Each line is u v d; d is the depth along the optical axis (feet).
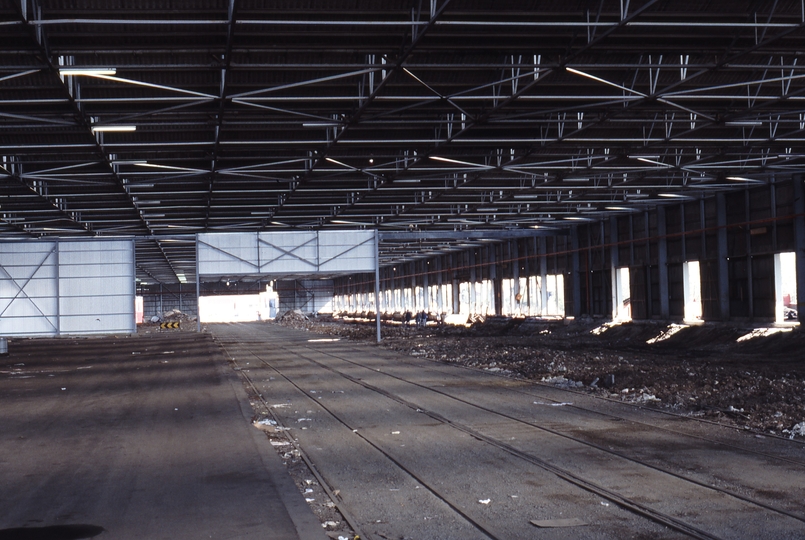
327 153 98.63
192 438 50.52
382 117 80.94
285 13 55.62
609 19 59.06
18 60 62.03
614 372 85.46
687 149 104.78
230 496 34.17
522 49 63.16
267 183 121.29
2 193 118.21
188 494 34.73
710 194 136.26
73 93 68.90
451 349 140.77
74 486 37.22
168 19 55.88
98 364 124.67
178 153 97.25
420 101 75.82
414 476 39.37
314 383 89.81
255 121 81.25
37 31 55.67
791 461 40.73
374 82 71.67
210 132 88.89
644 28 60.95
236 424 56.18
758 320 124.16
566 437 49.44
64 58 62.85
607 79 72.95
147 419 60.29
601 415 58.85
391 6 56.18
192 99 68.64
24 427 58.03
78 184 113.29
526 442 48.08
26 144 86.12
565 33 60.49
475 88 67.77
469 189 126.00
